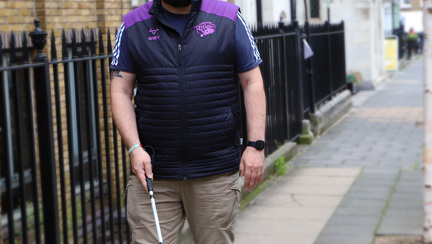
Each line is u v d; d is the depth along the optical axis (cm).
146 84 344
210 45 340
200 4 344
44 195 455
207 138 345
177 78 339
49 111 449
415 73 2652
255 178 351
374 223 655
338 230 639
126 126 344
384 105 1688
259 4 1428
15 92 415
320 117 1242
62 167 460
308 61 1205
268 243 607
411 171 903
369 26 2044
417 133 1245
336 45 1507
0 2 619
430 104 569
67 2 698
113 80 351
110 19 753
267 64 914
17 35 638
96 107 493
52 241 455
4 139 414
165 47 339
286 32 1038
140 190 355
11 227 419
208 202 353
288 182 847
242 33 347
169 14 340
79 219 638
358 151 1067
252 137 348
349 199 754
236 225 664
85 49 480
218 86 343
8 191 417
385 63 2423
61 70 686
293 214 698
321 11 1988
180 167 347
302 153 1052
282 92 1006
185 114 341
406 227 639
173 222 359
